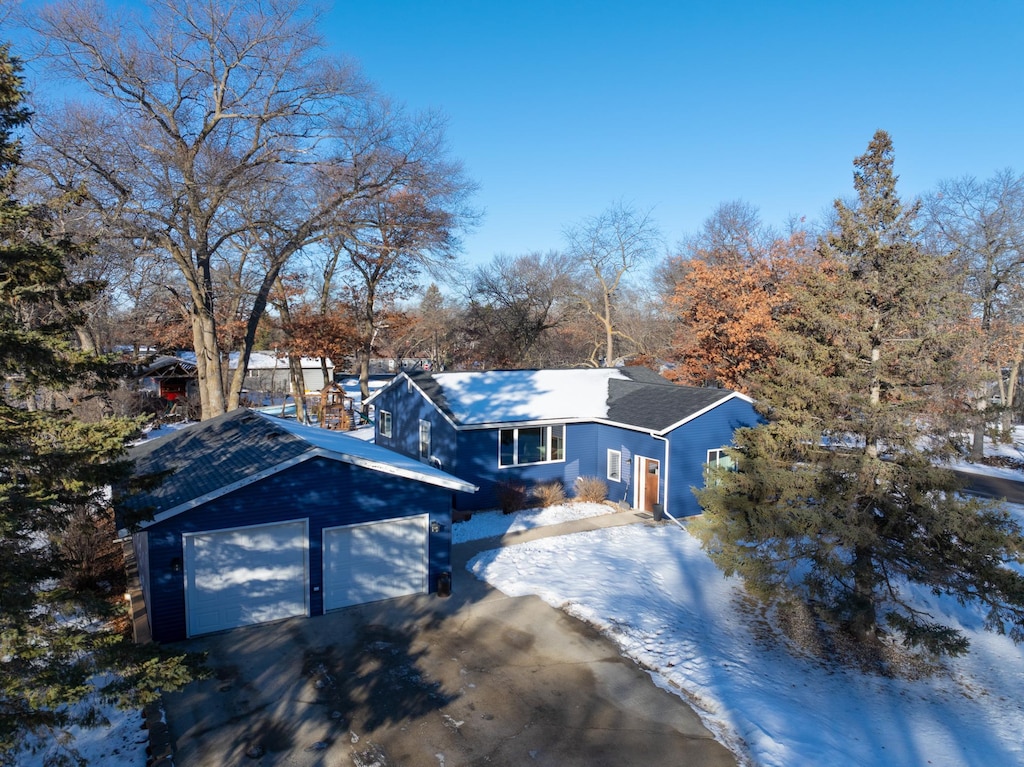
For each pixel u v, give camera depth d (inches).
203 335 1072.2
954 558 472.1
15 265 271.4
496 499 853.2
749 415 876.0
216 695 394.9
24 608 260.1
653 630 499.5
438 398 903.1
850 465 494.0
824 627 547.8
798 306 593.0
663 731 368.2
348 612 522.9
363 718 373.7
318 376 2261.3
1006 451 1370.6
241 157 1010.1
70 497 293.3
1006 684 487.2
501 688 410.3
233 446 607.2
